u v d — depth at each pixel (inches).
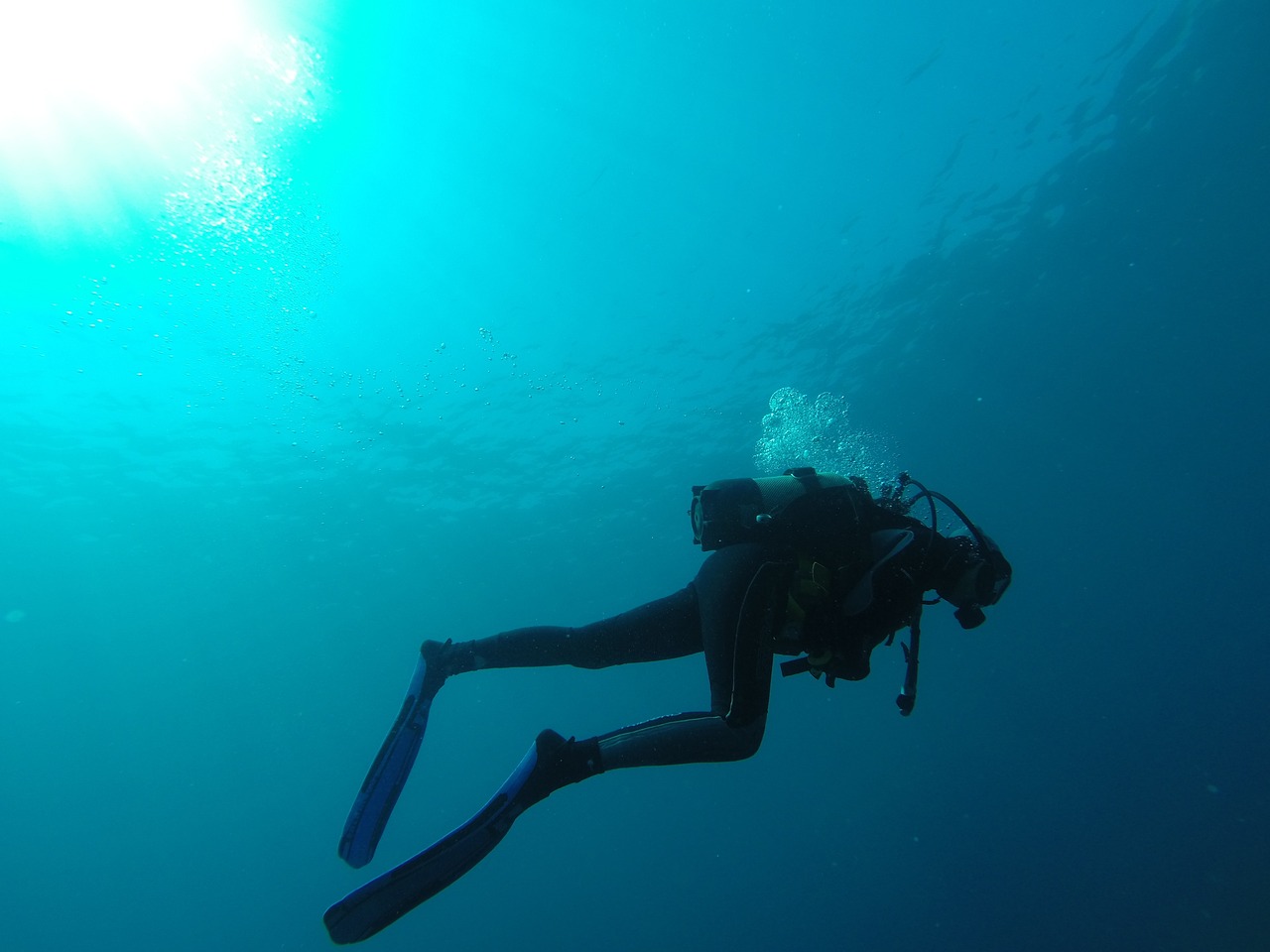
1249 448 1210.0
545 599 1192.2
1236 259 802.8
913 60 521.3
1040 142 610.5
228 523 877.8
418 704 138.8
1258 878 885.8
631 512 975.6
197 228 499.5
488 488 851.4
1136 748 1545.3
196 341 599.2
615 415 766.5
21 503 812.0
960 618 108.0
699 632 123.9
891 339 799.1
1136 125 617.3
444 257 555.8
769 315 701.3
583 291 621.3
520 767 115.6
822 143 563.5
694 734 112.6
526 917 1776.6
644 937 1593.3
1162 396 1027.3
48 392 649.6
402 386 668.7
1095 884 1053.8
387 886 106.8
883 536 105.3
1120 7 511.5
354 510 864.9
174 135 439.2
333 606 1135.0
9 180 459.8
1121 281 808.9
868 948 1205.7
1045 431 1066.7
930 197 636.1
